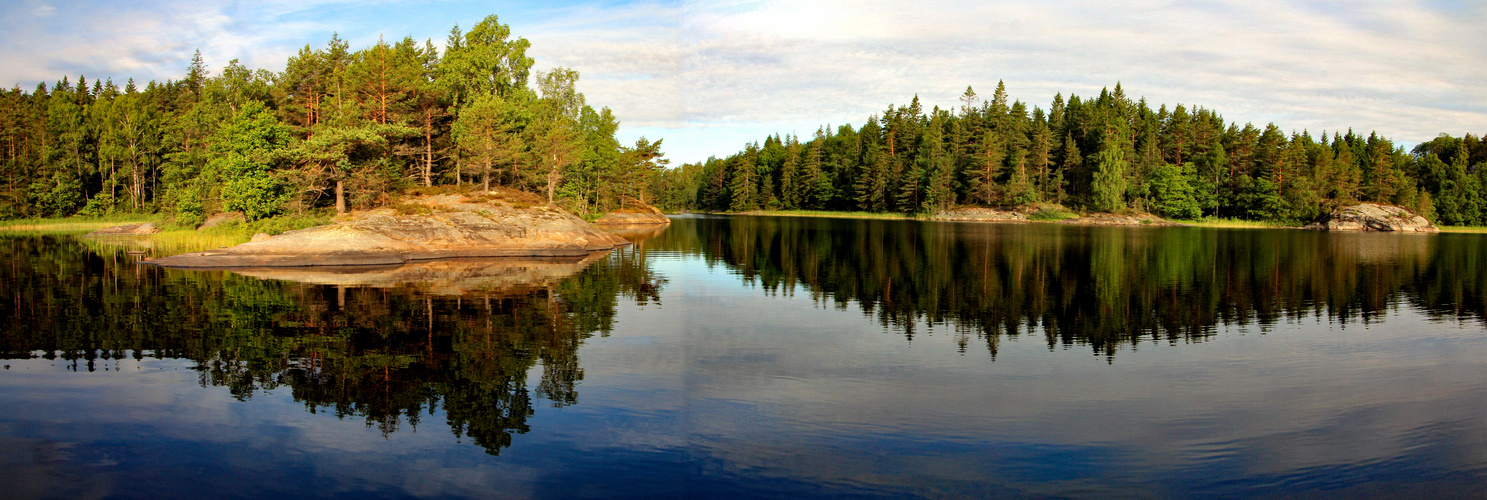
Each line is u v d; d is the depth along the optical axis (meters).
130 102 82.00
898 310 21.25
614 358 14.77
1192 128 106.69
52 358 14.34
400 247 35.91
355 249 33.62
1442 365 14.67
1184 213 95.00
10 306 20.42
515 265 33.59
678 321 19.08
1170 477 9.05
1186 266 34.22
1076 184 102.12
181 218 50.03
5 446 9.62
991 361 14.85
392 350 15.29
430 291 24.06
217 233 43.16
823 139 141.25
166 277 27.36
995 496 8.45
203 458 9.29
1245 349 16.12
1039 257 38.78
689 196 157.62
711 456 9.52
